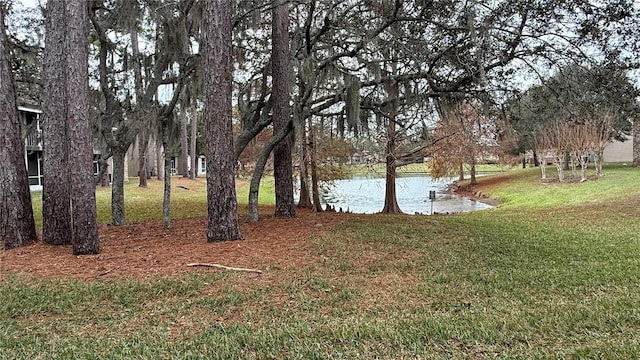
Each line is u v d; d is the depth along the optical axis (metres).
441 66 8.62
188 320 3.91
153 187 24.75
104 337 3.54
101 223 10.91
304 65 8.78
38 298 4.46
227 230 7.16
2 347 3.37
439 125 14.77
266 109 10.52
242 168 20.38
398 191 30.36
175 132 10.42
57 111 7.09
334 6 8.67
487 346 3.17
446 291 4.62
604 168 27.03
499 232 8.37
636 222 9.70
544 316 3.74
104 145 10.64
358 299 4.41
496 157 28.78
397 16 8.12
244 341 3.36
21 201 7.06
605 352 2.93
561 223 9.90
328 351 3.16
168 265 5.64
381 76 8.84
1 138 6.88
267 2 9.39
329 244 6.84
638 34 6.86
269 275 5.21
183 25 8.88
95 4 8.79
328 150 15.81
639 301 4.04
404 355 3.07
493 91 8.43
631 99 7.39
